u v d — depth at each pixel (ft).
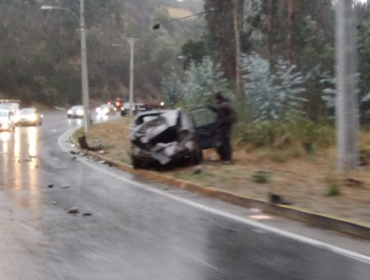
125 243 28.55
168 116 57.52
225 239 29.22
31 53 304.30
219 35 126.41
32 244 28.40
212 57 135.95
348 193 39.11
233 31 124.88
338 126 46.55
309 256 25.96
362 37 85.51
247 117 78.54
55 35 326.65
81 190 46.32
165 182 50.34
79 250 27.25
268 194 38.45
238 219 34.12
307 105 87.61
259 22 125.80
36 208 38.14
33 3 331.57
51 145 95.30
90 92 328.90
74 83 318.45
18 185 49.08
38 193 44.68
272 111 77.71
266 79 80.23
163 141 57.52
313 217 32.60
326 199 37.45
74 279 22.86
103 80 338.54
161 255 26.32
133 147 57.67
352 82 45.83
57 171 59.57
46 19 329.11
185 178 49.01
